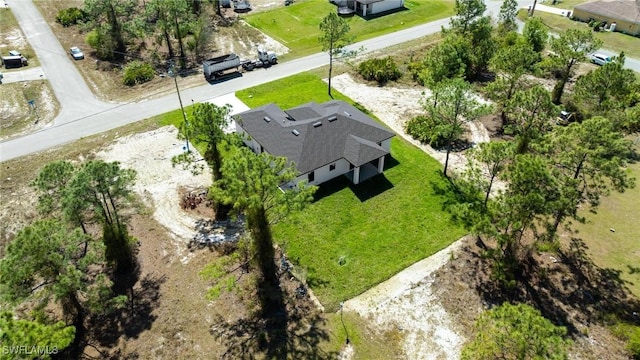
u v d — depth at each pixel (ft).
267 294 97.86
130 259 104.88
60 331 69.92
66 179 99.71
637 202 125.08
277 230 115.96
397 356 87.40
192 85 188.03
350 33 238.89
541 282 101.30
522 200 88.63
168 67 202.28
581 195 102.83
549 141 109.19
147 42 221.25
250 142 144.66
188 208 123.65
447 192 128.88
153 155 144.56
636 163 140.36
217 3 254.68
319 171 129.59
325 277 103.45
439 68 164.55
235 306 96.73
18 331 65.87
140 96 178.91
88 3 204.54
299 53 217.77
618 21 237.66
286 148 130.93
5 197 127.13
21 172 136.77
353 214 121.29
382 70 190.80
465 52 187.11
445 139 151.23
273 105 154.51
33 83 184.85
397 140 152.76
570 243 111.65
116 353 87.81
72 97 176.96
